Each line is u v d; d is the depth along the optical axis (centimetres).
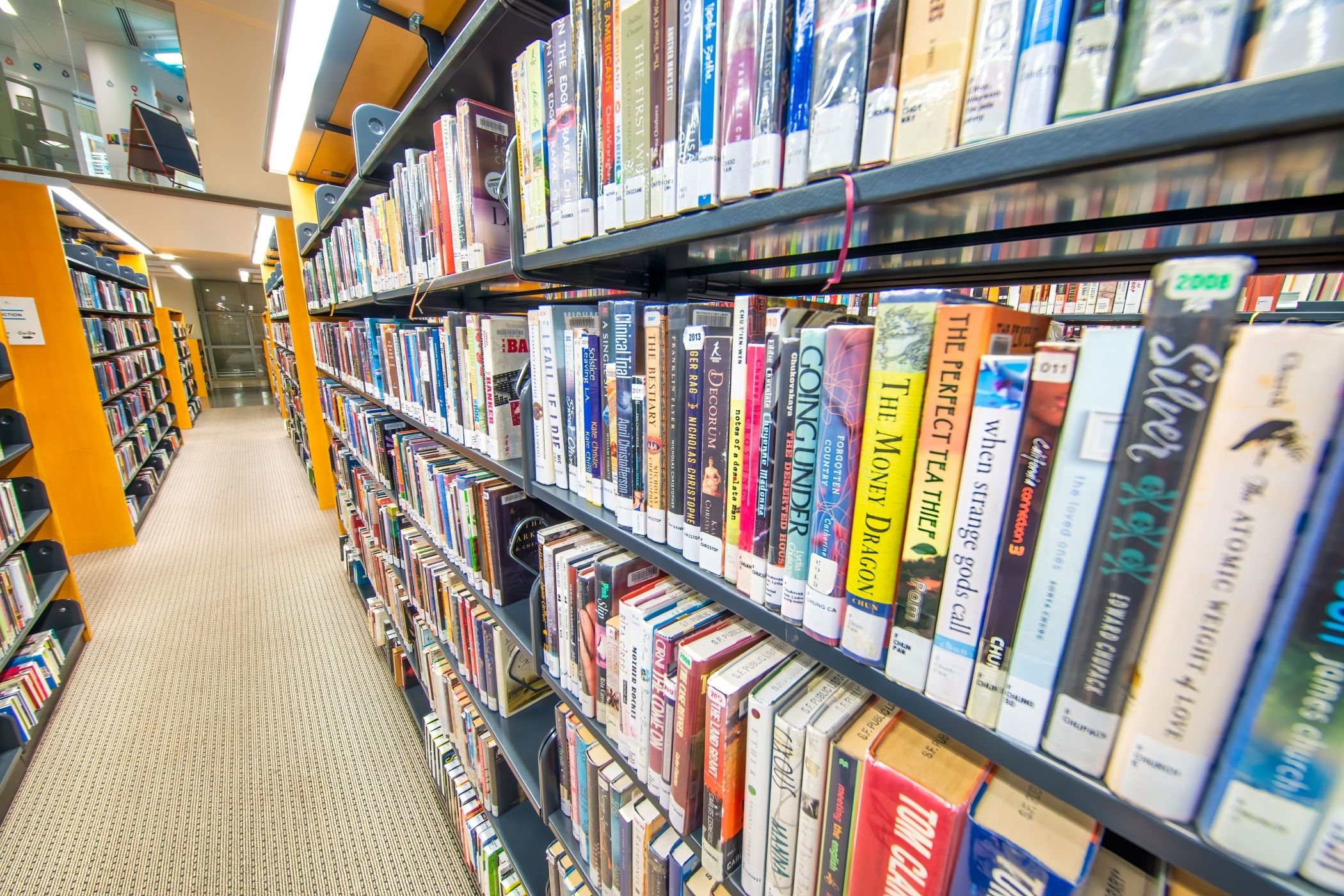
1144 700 28
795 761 47
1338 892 24
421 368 126
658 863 69
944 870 38
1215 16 24
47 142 421
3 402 213
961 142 32
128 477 390
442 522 129
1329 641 23
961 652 35
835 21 36
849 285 106
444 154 96
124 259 614
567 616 83
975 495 33
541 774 96
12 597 194
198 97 310
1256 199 39
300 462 544
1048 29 28
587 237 63
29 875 136
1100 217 47
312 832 148
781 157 41
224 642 236
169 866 138
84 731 183
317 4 121
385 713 194
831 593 42
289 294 371
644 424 61
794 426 42
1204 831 27
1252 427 23
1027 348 35
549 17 79
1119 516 28
